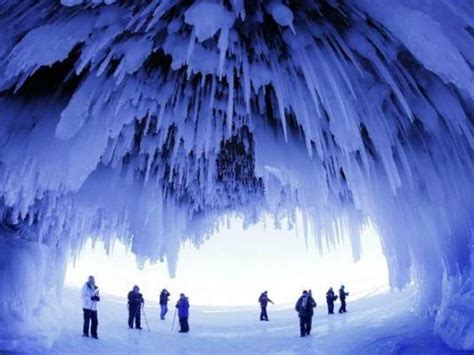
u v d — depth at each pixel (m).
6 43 4.59
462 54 4.31
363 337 8.30
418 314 9.12
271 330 12.34
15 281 7.24
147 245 8.32
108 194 7.39
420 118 5.54
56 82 5.55
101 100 4.93
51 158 5.49
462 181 5.98
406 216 7.05
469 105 5.31
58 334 8.48
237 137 7.32
